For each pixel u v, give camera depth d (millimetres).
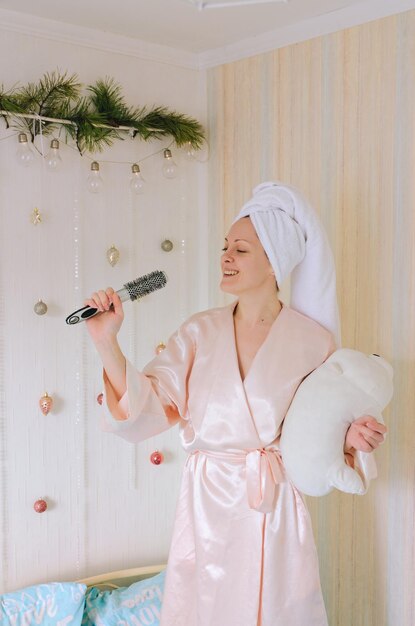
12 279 2229
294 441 1559
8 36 2164
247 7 2115
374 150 2080
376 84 2062
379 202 2074
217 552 1668
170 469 2645
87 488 2436
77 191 2344
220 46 2508
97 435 2441
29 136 2217
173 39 2432
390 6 2004
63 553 2396
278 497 1648
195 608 1746
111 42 2371
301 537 1658
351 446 1562
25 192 2232
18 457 2277
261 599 1631
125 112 2350
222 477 1681
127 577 2459
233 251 1717
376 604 2131
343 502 2211
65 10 2146
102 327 1594
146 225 2529
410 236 1991
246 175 2498
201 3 2035
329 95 2197
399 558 2061
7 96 2096
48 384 2320
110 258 2400
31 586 2250
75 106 2311
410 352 2008
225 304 2619
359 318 2146
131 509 2551
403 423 2033
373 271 2102
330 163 2209
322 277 1756
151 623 2184
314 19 2205
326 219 2232
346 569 2211
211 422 1682
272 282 1748
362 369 1582
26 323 2264
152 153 2527
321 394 1560
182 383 1735
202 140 2619
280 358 1673
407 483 2027
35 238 2264
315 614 1660
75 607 2143
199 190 2670
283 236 1679
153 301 2568
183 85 2598
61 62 2277
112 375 1622
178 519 1784
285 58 2324
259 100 2424
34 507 2295
